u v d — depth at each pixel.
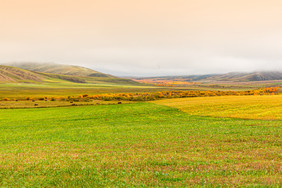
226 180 11.05
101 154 18.83
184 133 30.11
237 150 18.75
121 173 12.99
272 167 12.91
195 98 103.19
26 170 14.30
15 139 32.66
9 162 16.38
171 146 21.75
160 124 44.53
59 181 12.21
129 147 22.27
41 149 22.89
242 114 52.66
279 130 27.88
